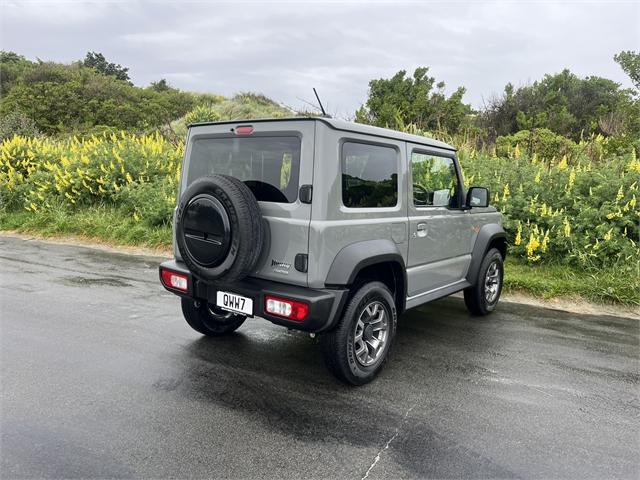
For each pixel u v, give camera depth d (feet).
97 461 8.61
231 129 12.22
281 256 11.27
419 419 10.47
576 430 10.23
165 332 15.40
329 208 10.93
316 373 12.70
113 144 43.34
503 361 13.93
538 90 53.57
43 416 10.09
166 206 32.19
